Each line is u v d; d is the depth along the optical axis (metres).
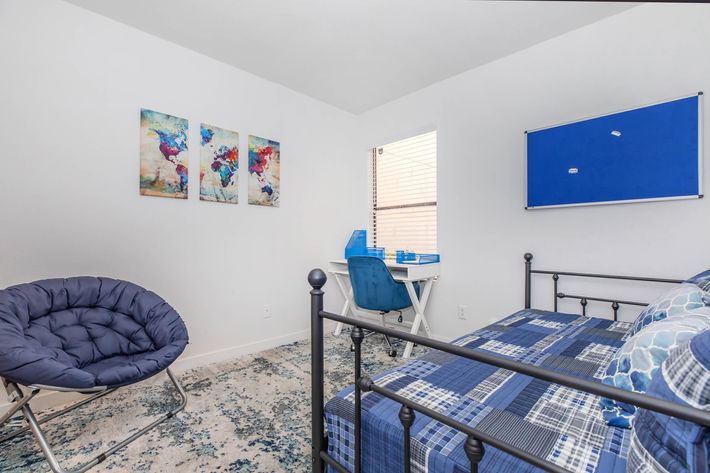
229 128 2.64
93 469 1.37
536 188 2.39
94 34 2.04
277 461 1.42
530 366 0.67
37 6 1.86
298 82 2.94
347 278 3.49
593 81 2.14
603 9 2.01
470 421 0.92
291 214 3.06
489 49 2.44
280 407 1.85
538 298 2.41
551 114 2.32
